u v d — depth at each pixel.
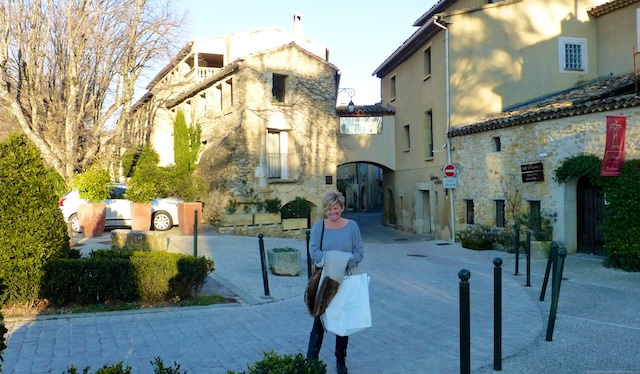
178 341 5.79
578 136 13.20
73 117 20.00
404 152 24.16
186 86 27.56
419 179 22.30
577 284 9.96
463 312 4.36
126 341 5.74
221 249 13.71
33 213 6.98
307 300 4.50
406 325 6.69
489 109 18.80
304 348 5.58
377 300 8.27
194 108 25.05
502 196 15.99
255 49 28.53
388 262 13.24
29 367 4.83
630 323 6.88
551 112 13.76
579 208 14.01
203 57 28.92
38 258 6.96
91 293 7.21
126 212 17.30
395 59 24.14
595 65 19.19
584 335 6.25
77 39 19.95
